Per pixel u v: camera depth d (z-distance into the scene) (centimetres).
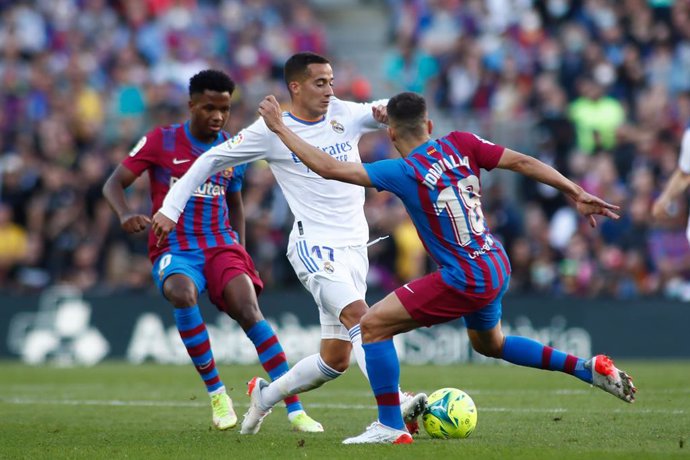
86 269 6094
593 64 7375
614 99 7006
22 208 6344
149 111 7100
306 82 2719
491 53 7775
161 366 5341
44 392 4019
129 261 6088
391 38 8756
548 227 6247
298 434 2695
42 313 5716
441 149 2377
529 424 2817
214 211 2966
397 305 2383
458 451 2253
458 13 8169
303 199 2716
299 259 2703
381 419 2422
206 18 8350
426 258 6062
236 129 6712
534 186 6456
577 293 5969
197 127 2995
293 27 8262
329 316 2664
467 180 2372
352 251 2723
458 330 5553
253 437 2625
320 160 2358
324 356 2652
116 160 6444
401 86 7962
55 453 2345
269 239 6016
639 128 6988
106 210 6172
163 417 3166
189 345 2820
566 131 6750
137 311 5681
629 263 6041
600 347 5638
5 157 6731
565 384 4050
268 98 2397
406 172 2352
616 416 2978
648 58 7662
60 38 7988
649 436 2548
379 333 2403
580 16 7862
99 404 3569
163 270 2908
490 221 6041
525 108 7306
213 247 2936
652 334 5650
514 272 6012
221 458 2230
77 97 7469
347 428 2839
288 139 2372
